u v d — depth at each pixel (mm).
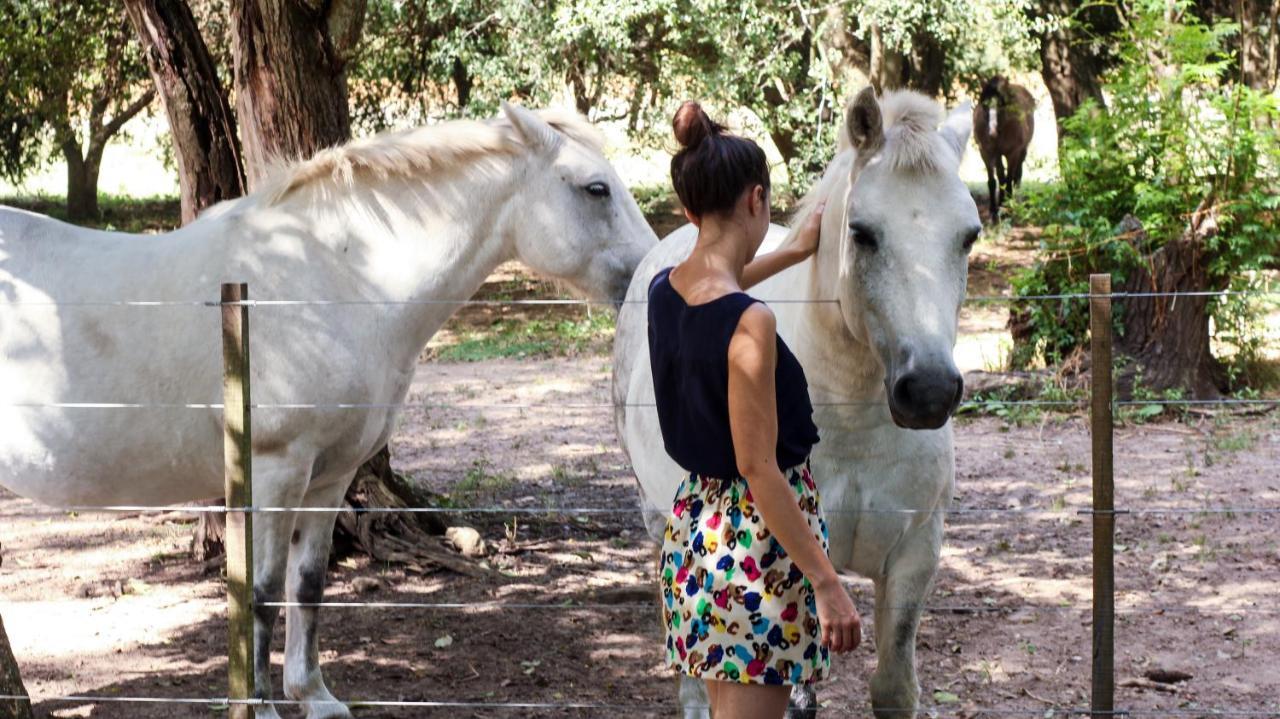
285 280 4195
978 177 27172
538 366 11297
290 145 5707
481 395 10070
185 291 4184
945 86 19328
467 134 4355
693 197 2424
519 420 9352
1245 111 9695
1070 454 7902
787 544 2334
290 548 4406
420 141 4316
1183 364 9188
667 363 2471
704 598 2465
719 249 2424
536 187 4434
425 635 5137
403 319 4328
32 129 18750
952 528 6484
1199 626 5035
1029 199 10336
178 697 4453
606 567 6074
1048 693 4422
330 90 5801
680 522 2537
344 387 4176
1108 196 9570
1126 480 7270
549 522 6766
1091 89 17688
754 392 2303
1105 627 3193
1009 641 4949
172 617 5336
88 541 6461
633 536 6578
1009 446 8164
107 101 18297
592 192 4453
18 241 4277
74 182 22156
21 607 5441
